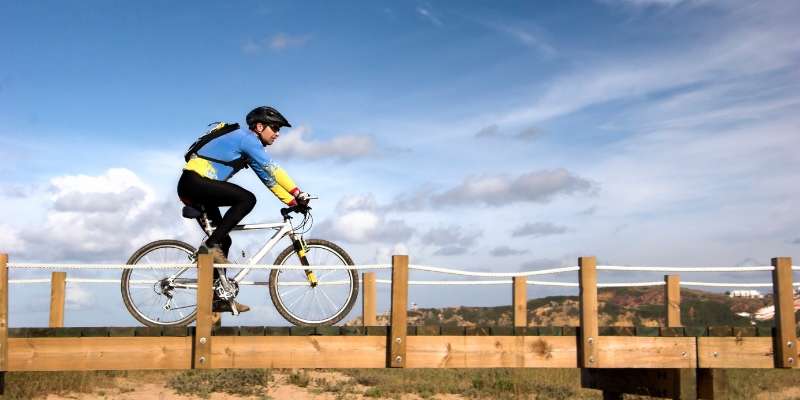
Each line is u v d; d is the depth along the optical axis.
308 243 8.00
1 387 6.91
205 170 7.36
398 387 15.14
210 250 7.32
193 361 7.00
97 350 6.86
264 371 16.19
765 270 8.48
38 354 6.76
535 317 29.84
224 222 7.37
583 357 7.80
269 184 7.66
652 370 9.63
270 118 7.78
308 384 15.33
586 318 7.84
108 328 6.88
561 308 30.75
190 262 7.83
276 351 7.20
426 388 15.11
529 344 7.78
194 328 7.04
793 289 8.39
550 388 15.41
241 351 7.12
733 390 15.45
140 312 7.76
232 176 7.53
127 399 13.10
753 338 8.34
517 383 15.43
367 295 10.62
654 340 8.11
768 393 15.66
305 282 7.94
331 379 16.11
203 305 6.93
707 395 9.05
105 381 14.62
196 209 7.51
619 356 8.00
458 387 15.32
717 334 8.28
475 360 7.62
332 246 8.05
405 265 7.41
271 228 7.86
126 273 7.75
